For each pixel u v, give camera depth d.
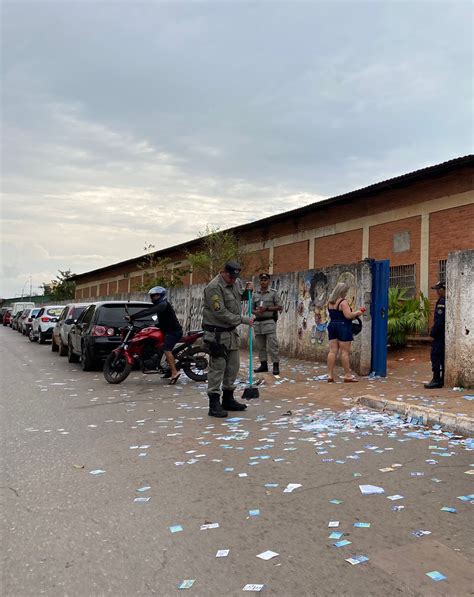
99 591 2.84
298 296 13.50
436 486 4.29
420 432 6.07
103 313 12.49
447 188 14.66
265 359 10.98
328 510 3.84
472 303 8.09
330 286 12.12
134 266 38.19
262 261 22.66
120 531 3.57
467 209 14.07
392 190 16.50
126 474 4.75
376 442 5.68
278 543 3.35
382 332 10.17
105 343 12.23
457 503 3.92
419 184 15.55
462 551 3.19
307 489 4.28
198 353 10.92
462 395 7.67
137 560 3.17
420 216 15.52
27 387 10.05
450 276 8.41
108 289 44.09
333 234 19.05
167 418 7.13
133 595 2.80
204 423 6.79
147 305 12.85
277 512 3.83
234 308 7.36
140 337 10.20
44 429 6.54
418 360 12.21
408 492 4.16
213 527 3.60
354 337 10.82
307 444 5.64
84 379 11.17
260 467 4.87
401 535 3.41
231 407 7.56
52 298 60.41
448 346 8.42
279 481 4.48
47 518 3.80
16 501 4.14
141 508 3.96
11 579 2.98
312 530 3.52
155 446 5.69
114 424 6.79
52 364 14.48
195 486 4.41
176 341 10.17
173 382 10.17
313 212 20.03
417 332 13.66
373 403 7.43
